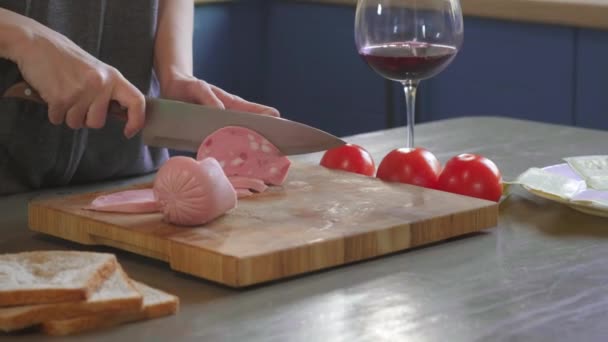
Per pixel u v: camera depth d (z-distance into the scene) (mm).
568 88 2514
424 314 930
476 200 1217
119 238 1108
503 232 1196
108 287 924
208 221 1115
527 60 2580
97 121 1261
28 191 1427
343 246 1067
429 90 2822
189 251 1032
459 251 1125
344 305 956
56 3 1448
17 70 1372
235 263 990
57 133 1410
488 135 1764
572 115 2521
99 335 883
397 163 1325
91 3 1479
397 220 1129
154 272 1060
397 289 1000
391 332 889
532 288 999
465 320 914
